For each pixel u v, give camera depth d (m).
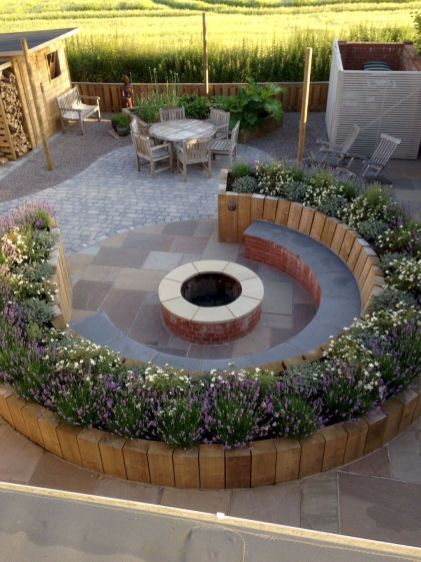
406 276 5.58
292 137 12.85
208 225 8.82
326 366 4.54
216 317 6.02
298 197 7.62
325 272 6.68
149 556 1.61
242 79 15.28
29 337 4.92
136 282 7.36
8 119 11.29
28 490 1.84
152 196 9.92
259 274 7.50
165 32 18.31
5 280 5.70
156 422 4.10
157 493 4.13
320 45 15.11
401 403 4.33
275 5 21.92
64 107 13.27
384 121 10.91
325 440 4.02
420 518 3.92
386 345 4.69
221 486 4.14
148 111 12.56
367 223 6.72
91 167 11.35
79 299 7.04
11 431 4.73
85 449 4.14
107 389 4.36
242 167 8.39
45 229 7.03
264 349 6.09
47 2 24.52
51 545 1.65
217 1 22.84
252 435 4.00
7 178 10.91
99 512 1.75
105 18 21.73
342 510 3.98
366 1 20.92
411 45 13.02
